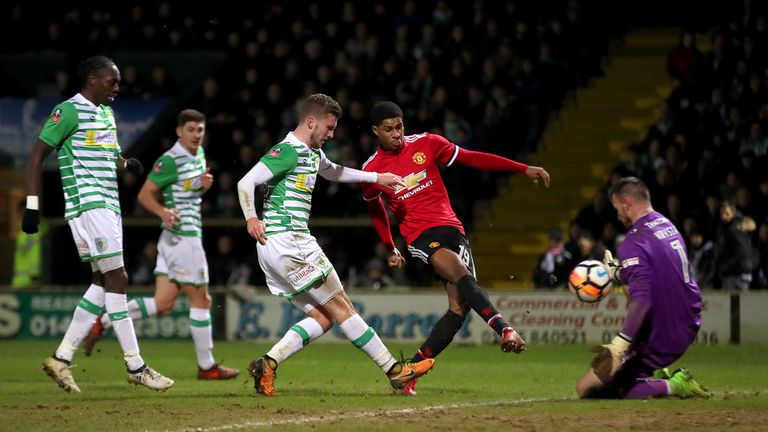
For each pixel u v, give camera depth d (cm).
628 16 5100
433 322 3522
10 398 1877
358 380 2259
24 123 4619
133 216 4297
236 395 1906
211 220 4188
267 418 1587
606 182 4184
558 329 3459
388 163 1973
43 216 4578
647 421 1506
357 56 4581
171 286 2345
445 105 4322
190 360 2864
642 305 1675
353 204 4169
